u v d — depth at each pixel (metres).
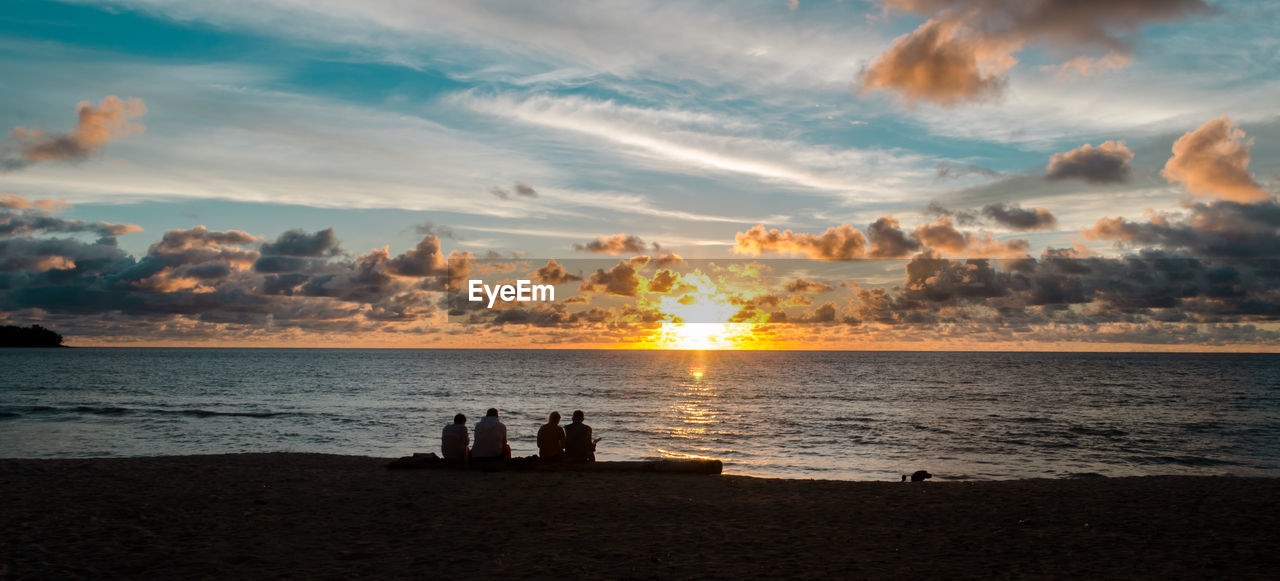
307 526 9.01
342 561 7.25
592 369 125.75
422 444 26.83
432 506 10.53
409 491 11.88
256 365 130.88
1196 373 115.69
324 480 13.00
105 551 7.53
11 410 38.31
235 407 42.59
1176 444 28.86
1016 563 7.38
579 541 8.29
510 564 7.17
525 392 60.69
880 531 9.06
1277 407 48.31
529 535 8.60
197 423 33.25
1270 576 6.87
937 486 13.39
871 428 33.91
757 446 27.11
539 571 6.90
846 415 40.56
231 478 13.08
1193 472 21.95
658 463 14.59
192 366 122.62
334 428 31.92
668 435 30.41
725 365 155.12
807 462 23.09
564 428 15.30
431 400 50.31
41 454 23.17
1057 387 73.06
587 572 6.88
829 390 66.25
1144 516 10.20
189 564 7.05
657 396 56.56
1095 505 11.18
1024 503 11.38
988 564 7.33
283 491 11.72
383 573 6.79
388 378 84.75
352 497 11.22
